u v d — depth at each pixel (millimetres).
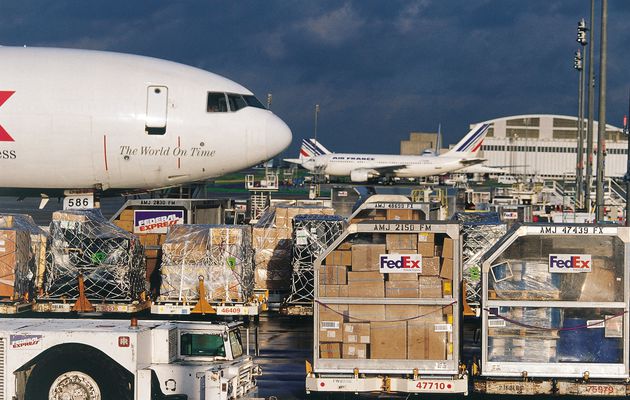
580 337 30453
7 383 28297
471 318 48906
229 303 43469
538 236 30625
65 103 57469
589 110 102438
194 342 30312
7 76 57469
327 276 31141
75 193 61562
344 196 91625
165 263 43781
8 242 41750
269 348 41344
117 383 28469
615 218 100625
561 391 30250
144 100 58562
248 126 60625
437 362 30672
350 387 30688
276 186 144625
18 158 57969
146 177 60125
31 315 45312
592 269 30469
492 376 30625
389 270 31000
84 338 28344
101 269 43500
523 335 30594
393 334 30859
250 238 46219
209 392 27688
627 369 30250
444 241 31031
